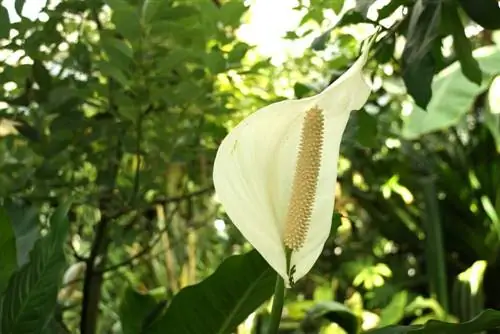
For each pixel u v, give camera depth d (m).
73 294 1.25
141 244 1.11
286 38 0.93
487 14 0.81
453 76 1.60
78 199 0.96
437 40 0.89
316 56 1.00
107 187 0.95
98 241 0.97
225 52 0.91
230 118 0.99
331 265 1.66
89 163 0.99
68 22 0.95
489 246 1.68
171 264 1.27
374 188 1.66
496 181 1.71
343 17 0.85
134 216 1.04
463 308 1.47
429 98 0.84
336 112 0.61
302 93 0.94
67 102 0.90
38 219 0.90
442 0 0.82
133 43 0.86
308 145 0.60
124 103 0.88
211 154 0.99
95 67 0.92
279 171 0.62
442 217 1.71
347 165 1.44
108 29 0.89
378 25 0.86
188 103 0.92
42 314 0.71
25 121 0.94
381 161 1.53
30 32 0.90
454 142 1.85
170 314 0.73
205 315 0.73
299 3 0.89
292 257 0.61
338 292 1.65
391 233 1.72
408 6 0.86
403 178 1.65
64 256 0.72
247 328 1.21
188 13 0.84
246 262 0.71
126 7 0.83
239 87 0.99
